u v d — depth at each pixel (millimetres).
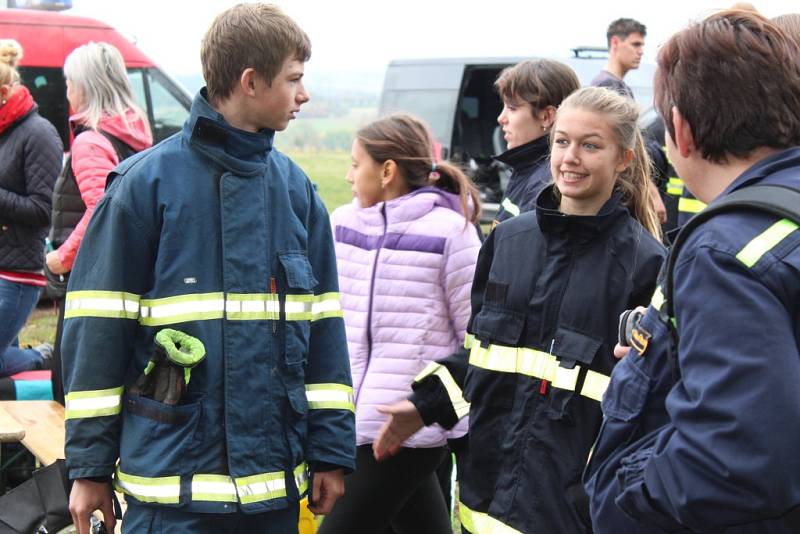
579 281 2383
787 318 1427
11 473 4070
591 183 2436
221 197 2258
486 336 2486
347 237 3191
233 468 2221
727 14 1638
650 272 2344
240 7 2312
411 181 3172
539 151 3213
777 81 1564
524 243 2510
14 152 4707
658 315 1668
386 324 3062
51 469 3176
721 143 1604
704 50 1603
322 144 28109
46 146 4730
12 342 5336
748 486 1383
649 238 2404
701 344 1450
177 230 2225
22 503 3148
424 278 3055
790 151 1582
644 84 10664
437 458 3059
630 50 7062
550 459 2354
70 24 8961
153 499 2182
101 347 2211
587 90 2508
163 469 2178
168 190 2240
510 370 2443
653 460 1535
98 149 4121
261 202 2311
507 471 2424
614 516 1662
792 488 1375
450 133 11078
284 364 2312
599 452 1743
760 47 1570
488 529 2422
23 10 8828
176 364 2178
